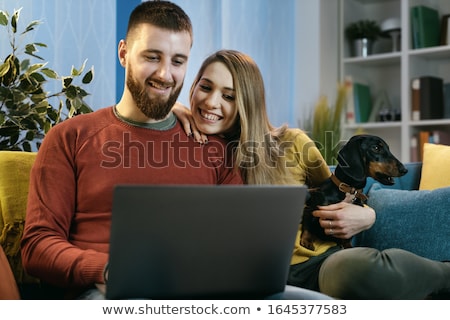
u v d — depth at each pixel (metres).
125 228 0.99
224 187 1.02
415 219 1.71
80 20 2.62
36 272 1.32
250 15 3.58
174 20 1.54
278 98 3.76
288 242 1.12
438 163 1.92
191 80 3.25
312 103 3.85
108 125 1.53
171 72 1.54
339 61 4.01
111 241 0.99
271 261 1.11
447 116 3.70
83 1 2.63
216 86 1.62
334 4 3.98
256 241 1.08
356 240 1.79
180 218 1.01
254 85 1.65
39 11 2.47
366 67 4.16
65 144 1.47
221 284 1.08
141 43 1.52
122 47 1.61
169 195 0.99
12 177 1.55
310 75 3.88
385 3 4.13
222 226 1.04
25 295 1.49
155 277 1.04
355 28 4.02
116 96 2.81
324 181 1.67
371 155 1.61
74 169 1.47
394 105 4.07
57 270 1.26
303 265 1.56
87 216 1.44
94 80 2.67
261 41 3.65
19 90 1.92
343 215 1.56
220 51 1.69
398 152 4.00
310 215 1.60
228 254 1.07
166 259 1.03
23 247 1.36
